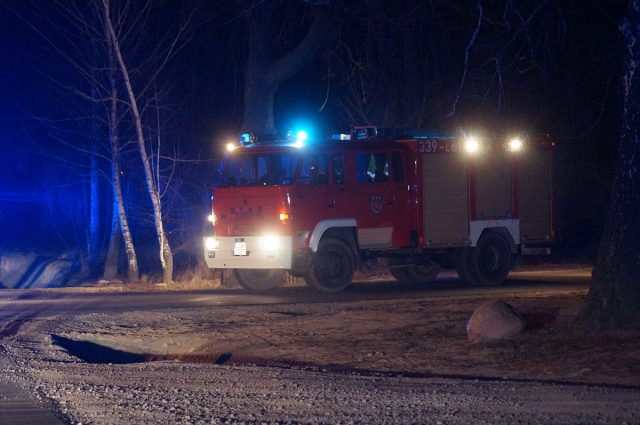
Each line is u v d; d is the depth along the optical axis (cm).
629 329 1597
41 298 2616
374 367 1539
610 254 1623
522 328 1694
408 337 1781
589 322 1634
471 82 3328
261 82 3297
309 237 2506
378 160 2620
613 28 2970
